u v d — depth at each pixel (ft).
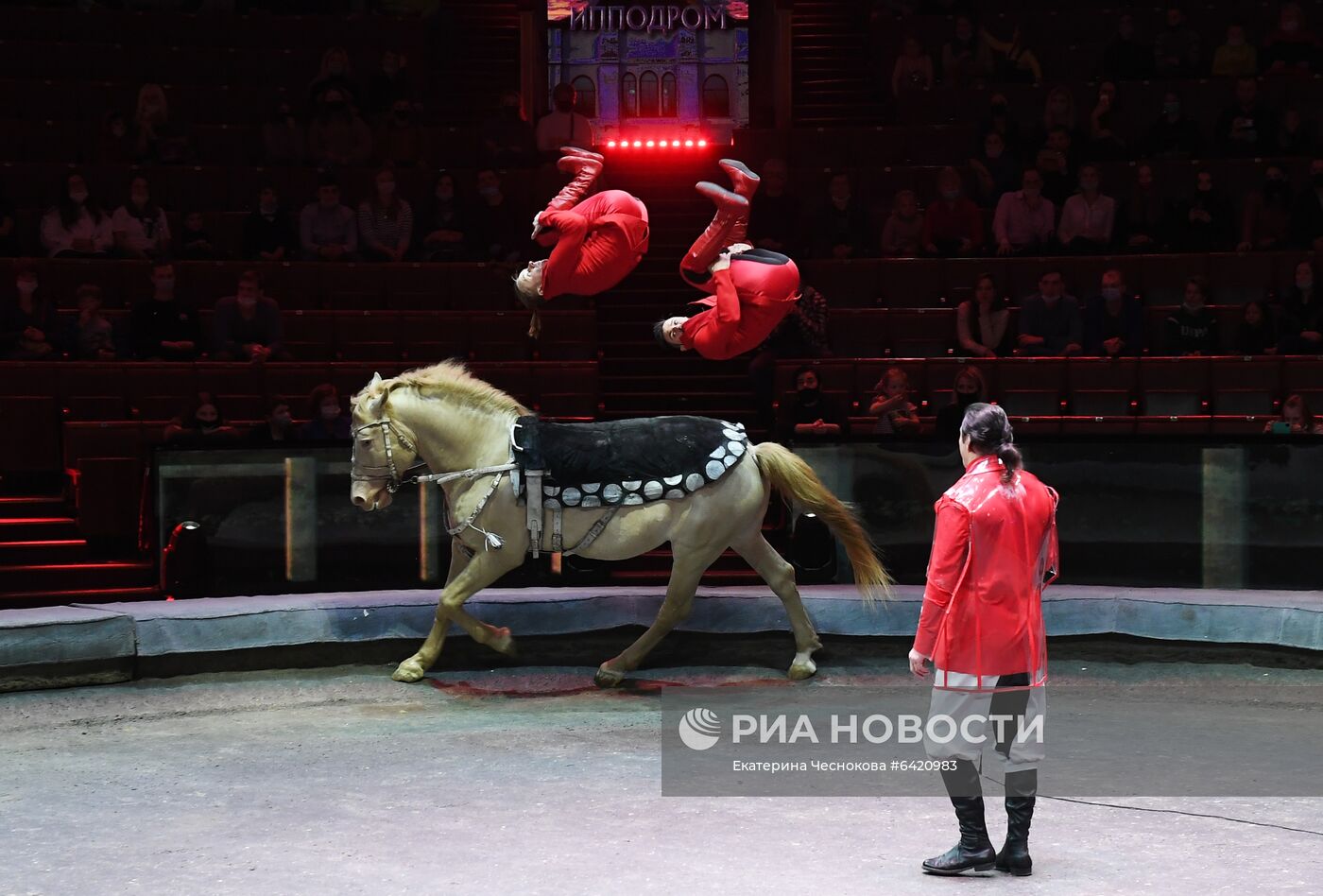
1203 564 31.76
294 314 45.03
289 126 54.19
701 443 27.63
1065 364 42.93
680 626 29.76
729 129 108.58
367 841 18.07
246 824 18.89
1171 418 42.01
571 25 107.55
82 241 46.98
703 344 23.91
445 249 49.34
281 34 61.16
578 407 43.27
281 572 32.22
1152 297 47.26
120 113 52.95
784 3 67.62
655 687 28.37
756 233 50.52
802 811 19.52
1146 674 28.96
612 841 18.06
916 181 53.67
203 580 31.91
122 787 20.90
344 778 21.44
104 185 51.06
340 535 32.35
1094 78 60.29
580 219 23.85
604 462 27.40
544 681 28.60
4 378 40.40
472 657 29.32
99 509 38.19
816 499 27.81
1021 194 49.83
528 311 46.01
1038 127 54.49
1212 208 49.19
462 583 27.94
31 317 42.80
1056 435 32.30
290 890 16.11
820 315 44.73
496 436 27.86
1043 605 29.86
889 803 19.97
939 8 63.67
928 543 32.60
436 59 67.77
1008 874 16.62
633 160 57.98
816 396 40.24
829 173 53.83
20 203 50.42
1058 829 18.51
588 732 24.68
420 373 28.07
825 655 29.78
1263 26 60.29
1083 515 32.24
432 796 20.35
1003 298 46.93
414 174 52.95
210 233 50.52
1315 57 57.31
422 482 30.76
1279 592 30.66
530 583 34.78
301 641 28.48
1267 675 28.45
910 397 42.93
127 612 27.63
